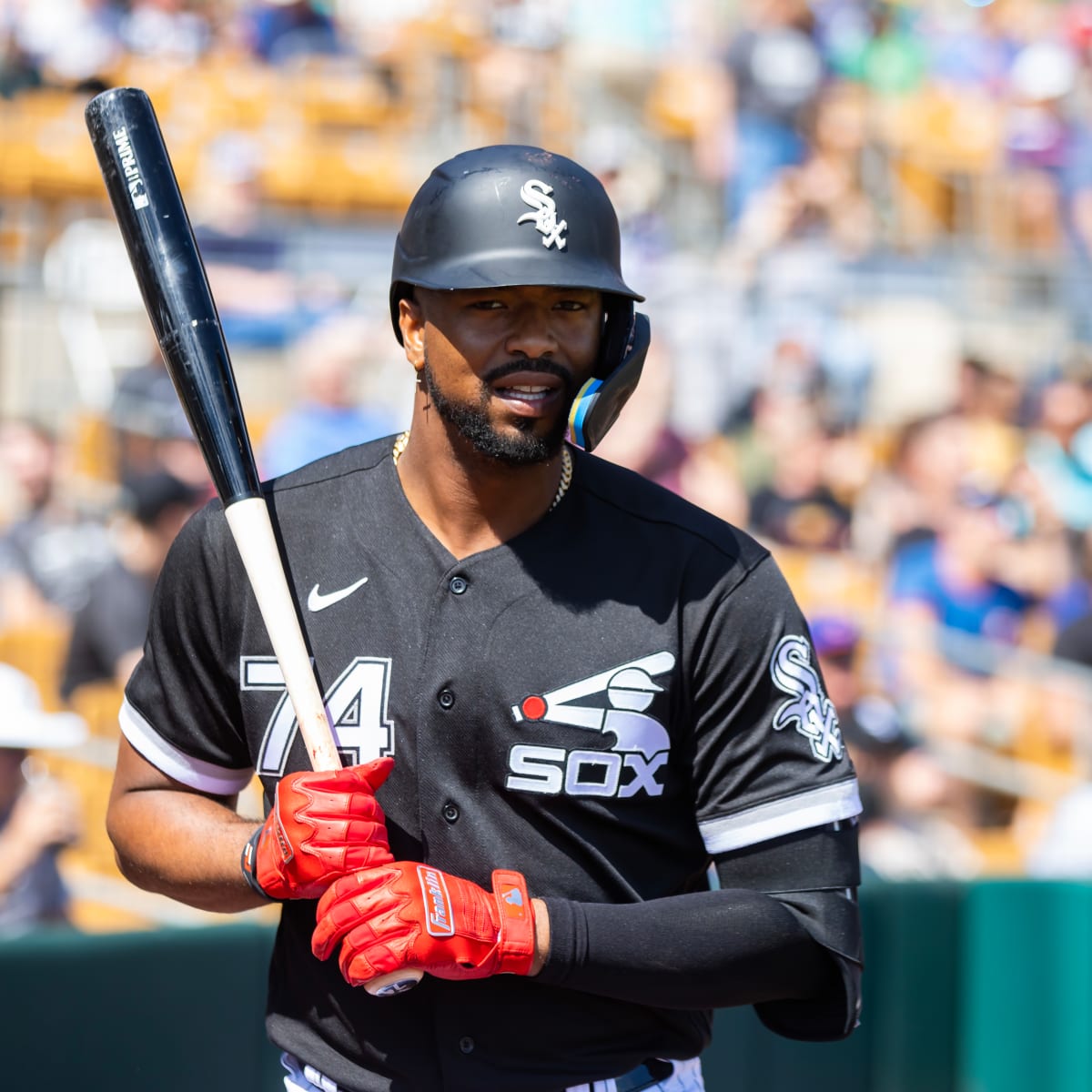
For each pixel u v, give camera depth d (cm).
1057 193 3397
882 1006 1321
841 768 640
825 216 3127
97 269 2616
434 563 632
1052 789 2023
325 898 580
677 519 644
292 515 657
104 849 1628
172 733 668
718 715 634
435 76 3203
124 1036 1134
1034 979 1355
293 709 632
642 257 2845
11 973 1104
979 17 3488
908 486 2473
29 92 2931
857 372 2725
